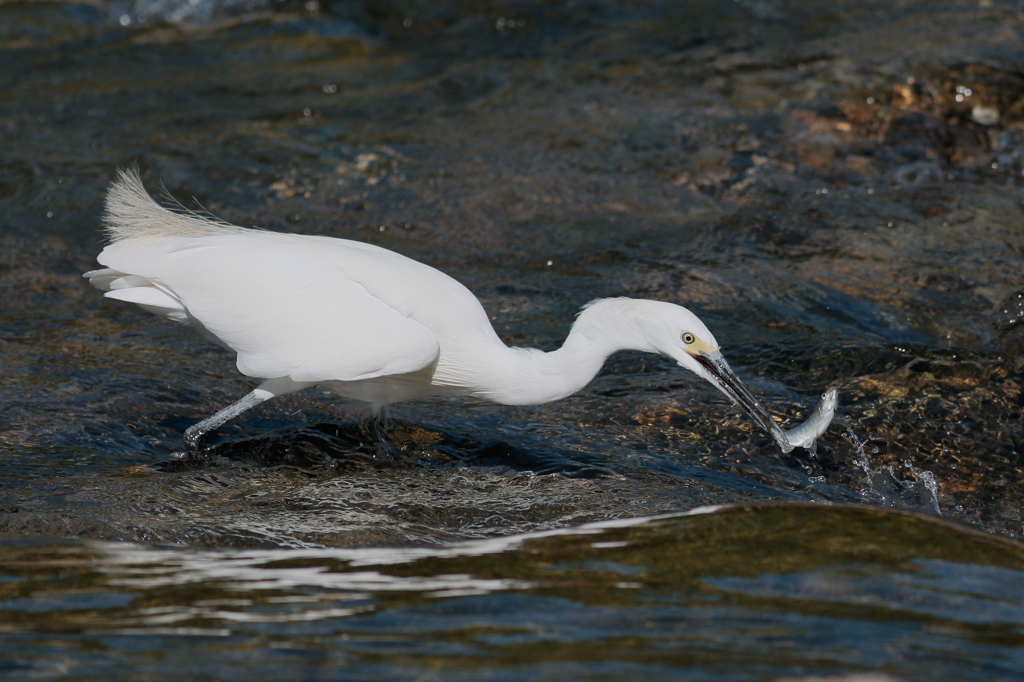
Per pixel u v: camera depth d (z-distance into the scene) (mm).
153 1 24766
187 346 11688
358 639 5195
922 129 17750
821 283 13203
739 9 23141
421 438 10039
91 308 12812
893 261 13828
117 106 19203
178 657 4965
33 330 12008
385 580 6105
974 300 12781
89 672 4789
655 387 11031
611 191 16141
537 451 9727
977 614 5543
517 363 9539
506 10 23781
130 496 8438
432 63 21547
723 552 6371
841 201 15617
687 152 17219
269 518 8172
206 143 17625
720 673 4793
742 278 13352
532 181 16438
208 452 9516
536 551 6562
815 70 19547
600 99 19266
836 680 4703
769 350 11531
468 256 14305
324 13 24469
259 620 5457
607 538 6754
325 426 10164
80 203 15602
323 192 16031
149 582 6102
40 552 6805
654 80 19875
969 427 10086
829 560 6227
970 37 20484
